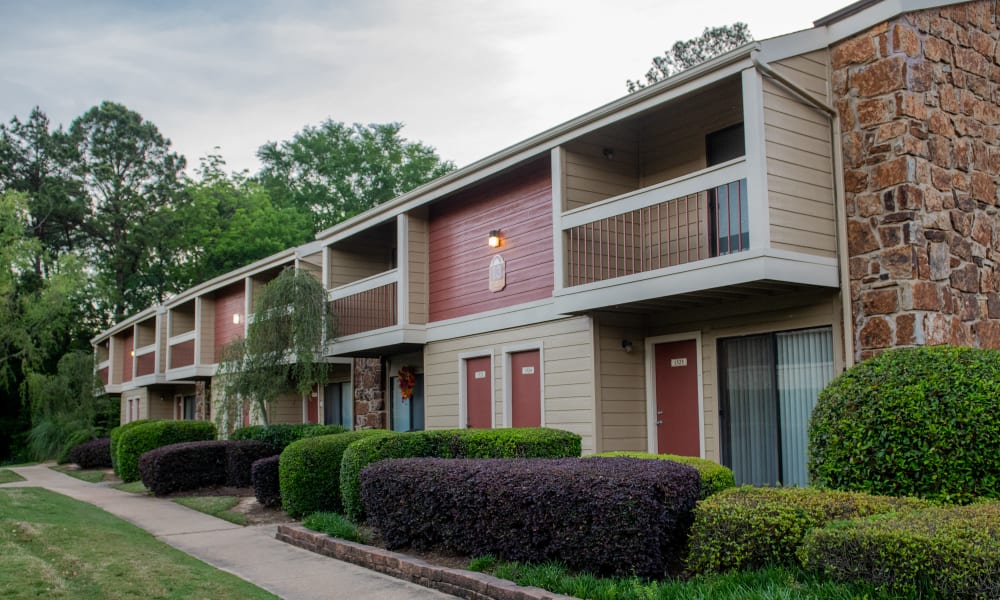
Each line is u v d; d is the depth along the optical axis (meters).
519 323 11.48
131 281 41.88
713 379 9.58
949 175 8.19
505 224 12.07
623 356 10.37
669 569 5.68
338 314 15.65
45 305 31.95
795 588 4.50
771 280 7.68
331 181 40.62
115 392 32.91
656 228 10.30
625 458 6.75
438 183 12.66
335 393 18.31
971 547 3.92
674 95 8.78
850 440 6.02
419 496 7.24
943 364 5.94
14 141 41.34
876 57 8.12
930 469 5.59
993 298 8.42
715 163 10.11
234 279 20.62
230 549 8.23
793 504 5.20
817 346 8.55
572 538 5.78
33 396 29.98
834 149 8.37
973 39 8.77
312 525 8.73
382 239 16.77
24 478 18.17
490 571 6.23
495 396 11.98
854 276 8.09
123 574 6.18
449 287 13.29
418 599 5.97
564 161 10.42
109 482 16.50
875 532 4.30
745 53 7.89
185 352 23.89
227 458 13.72
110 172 42.47
